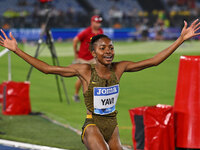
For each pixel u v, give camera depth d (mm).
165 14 39688
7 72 16969
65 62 20172
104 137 4883
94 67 4793
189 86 5492
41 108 10258
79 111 9938
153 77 15664
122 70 4910
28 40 31281
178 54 23000
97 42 4688
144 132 5598
